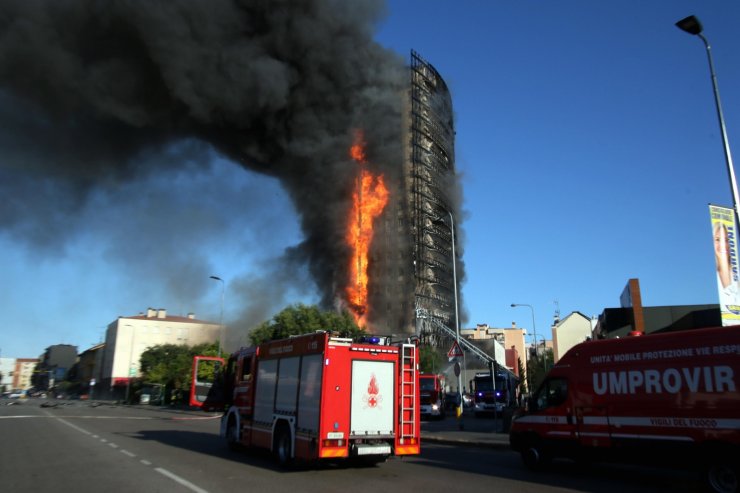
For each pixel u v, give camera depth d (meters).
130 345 104.38
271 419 12.77
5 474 10.44
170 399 65.69
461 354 21.06
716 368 9.20
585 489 9.34
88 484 9.30
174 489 8.84
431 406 32.66
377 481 9.99
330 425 11.03
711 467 9.00
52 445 15.87
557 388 11.80
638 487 9.64
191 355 63.12
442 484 9.70
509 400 34.28
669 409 9.73
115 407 56.78
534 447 11.92
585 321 57.62
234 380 15.63
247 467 11.68
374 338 12.05
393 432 11.73
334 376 11.28
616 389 10.66
